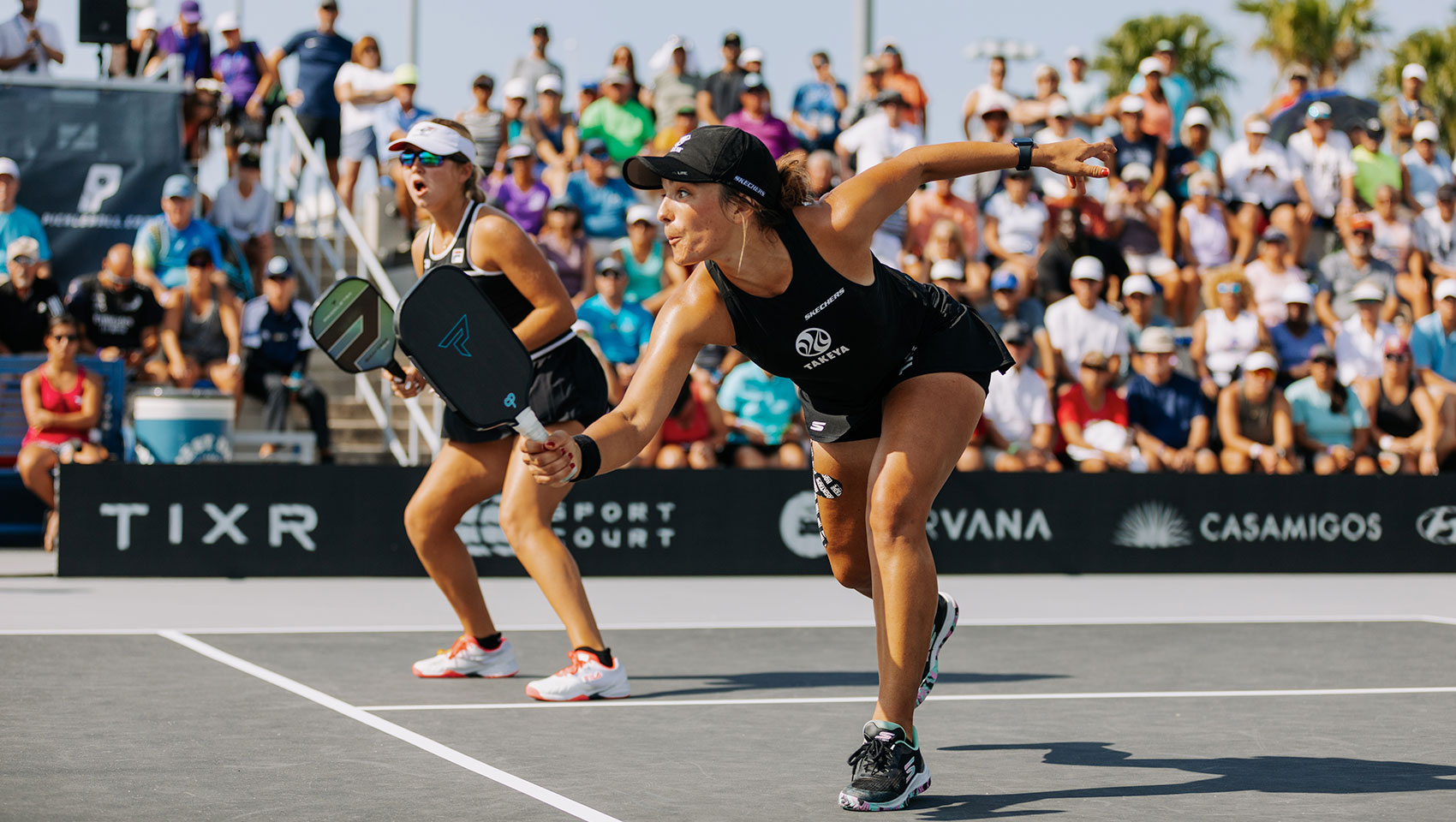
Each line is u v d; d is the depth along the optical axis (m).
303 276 13.23
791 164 3.49
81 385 10.08
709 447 10.38
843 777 3.89
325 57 13.60
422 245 5.44
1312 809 3.51
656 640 6.81
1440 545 10.63
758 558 9.79
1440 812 3.48
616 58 14.34
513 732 4.52
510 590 8.80
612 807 3.50
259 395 10.92
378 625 7.11
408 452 12.35
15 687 5.21
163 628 6.88
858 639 6.87
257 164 12.23
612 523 9.63
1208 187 13.28
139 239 11.23
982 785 3.79
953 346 3.77
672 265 11.98
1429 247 13.70
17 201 11.37
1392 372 11.54
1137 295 11.87
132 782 3.74
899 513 3.59
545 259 5.25
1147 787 3.77
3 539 10.58
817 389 3.78
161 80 12.38
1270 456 10.80
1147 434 10.92
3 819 3.32
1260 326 11.94
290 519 9.22
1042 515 10.18
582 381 5.35
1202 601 8.66
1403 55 26.47
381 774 3.87
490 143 13.22
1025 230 12.66
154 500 9.04
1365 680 5.70
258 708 4.87
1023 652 6.44
